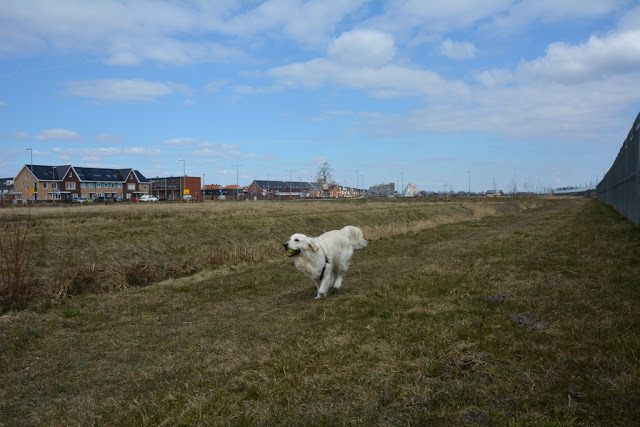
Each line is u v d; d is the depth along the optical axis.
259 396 3.95
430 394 3.55
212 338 6.06
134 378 4.90
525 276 7.75
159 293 9.66
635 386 3.35
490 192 129.50
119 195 90.38
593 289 6.36
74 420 4.02
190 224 17.62
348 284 9.24
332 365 4.40
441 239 17.39
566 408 3.15
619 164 24.41
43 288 9.64
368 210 28.72
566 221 20.91
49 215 20.22
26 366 5.68
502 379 3.69
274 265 12.82
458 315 5.62
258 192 118.06
